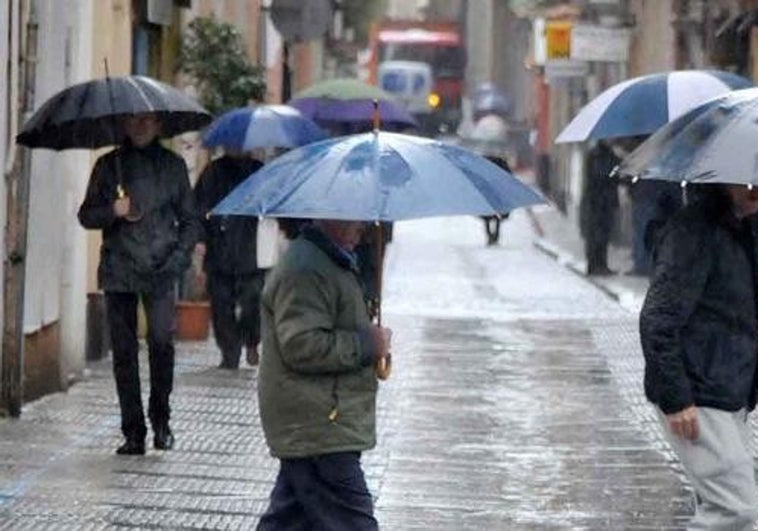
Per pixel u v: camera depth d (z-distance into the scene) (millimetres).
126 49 40469
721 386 17344
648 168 17094
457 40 169375
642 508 24703
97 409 31297
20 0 29906
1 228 29266
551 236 95125
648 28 84688
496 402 34688
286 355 17312
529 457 28578
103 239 26766
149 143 26719
